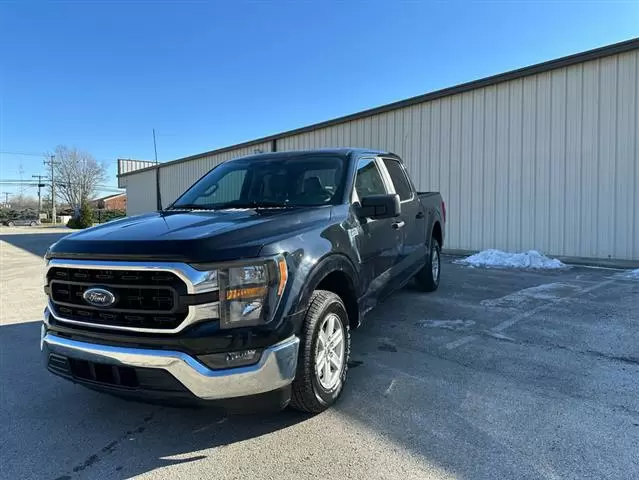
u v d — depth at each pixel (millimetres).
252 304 2609
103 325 2680
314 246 3098
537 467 2488
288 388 2779
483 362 4027
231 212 3537
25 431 3029
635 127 9242
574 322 5156
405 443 2760
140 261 2582
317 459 2619
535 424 2949
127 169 34656
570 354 4180
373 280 4117
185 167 24703
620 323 5090
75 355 2734
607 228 9680
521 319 5316
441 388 3516
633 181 9312
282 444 2791
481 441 2762
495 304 6023
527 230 10852
